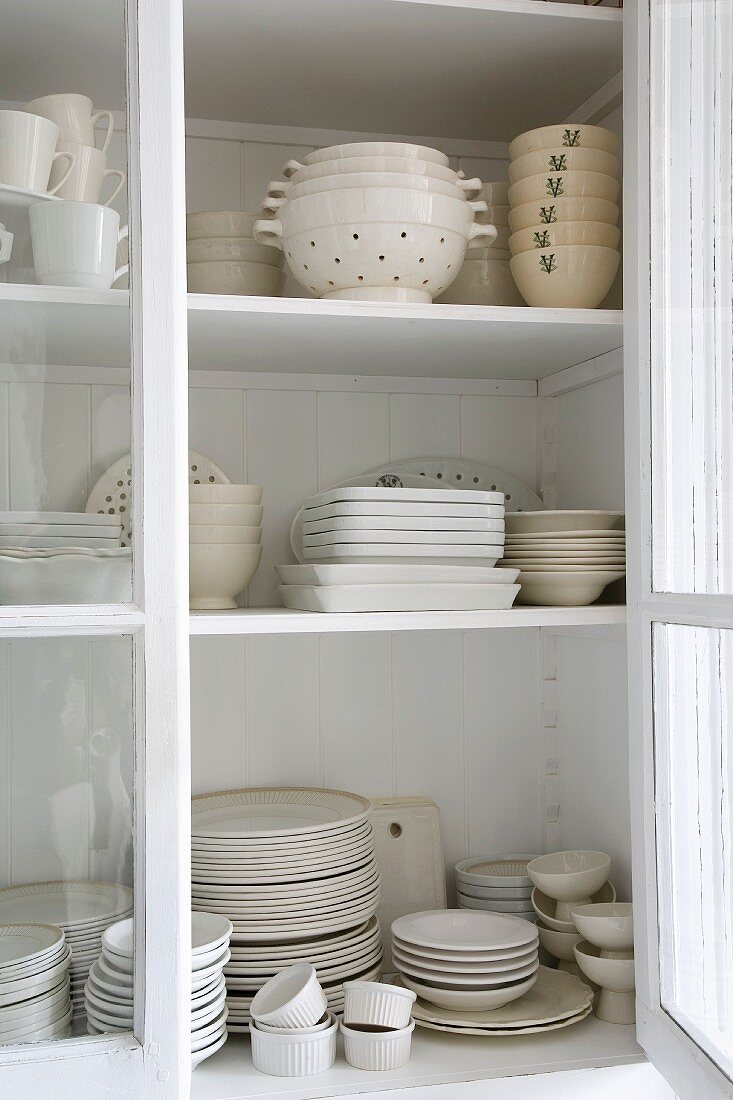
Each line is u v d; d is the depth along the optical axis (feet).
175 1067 3.08
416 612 3.65
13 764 3.02
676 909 3.42
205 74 4.15
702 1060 3.17
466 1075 3.52
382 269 3.66
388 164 3.64
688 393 3.28
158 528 3.12
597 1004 4.00
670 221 3.40
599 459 4.51
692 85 3.23
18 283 3.07
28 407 3.06
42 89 3.09
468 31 3.83
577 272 3.86
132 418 3.14
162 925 3.08
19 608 3.03
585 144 3.91
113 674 3.11
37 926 3.02
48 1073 2.98
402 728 4.76
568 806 4.83
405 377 4.79
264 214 4.04
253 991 3.90
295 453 4.65
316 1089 3.42
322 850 3.91
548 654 4.93
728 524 3.03
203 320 3.65
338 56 4.01
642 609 3.62
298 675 4.64
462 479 4.83
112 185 3.13
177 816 3.11
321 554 3.89
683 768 3.35
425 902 4.58
